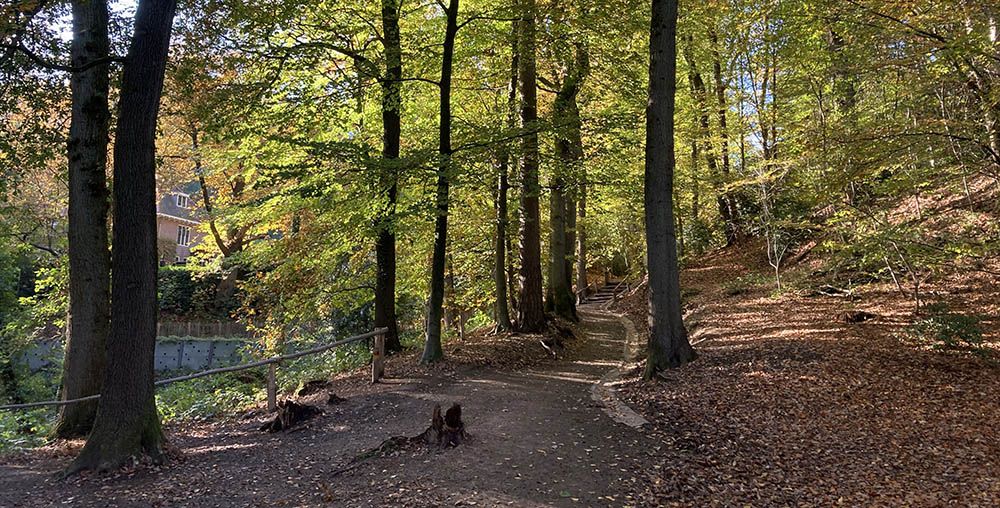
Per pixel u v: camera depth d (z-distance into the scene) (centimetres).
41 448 762
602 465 590
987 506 512
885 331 1035
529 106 1339
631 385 938
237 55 1057
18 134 863
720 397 812
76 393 844
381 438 696
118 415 604
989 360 841
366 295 1428
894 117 1089
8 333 1578
